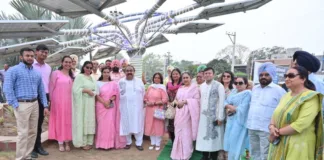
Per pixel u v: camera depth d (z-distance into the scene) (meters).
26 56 3.95
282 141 2.53
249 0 7.19
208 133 4.27
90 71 5.00
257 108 3.31
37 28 6.40
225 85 4.68
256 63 9.38
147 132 5.27
